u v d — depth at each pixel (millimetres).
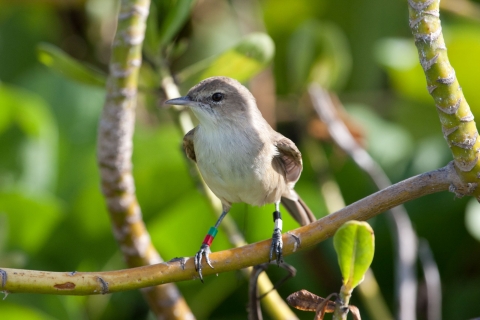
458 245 10570
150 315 10039
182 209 9734
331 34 12023
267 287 7797
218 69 8500
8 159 10859
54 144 11164
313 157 11492
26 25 13750
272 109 12453
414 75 11719
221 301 10398
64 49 14117
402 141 11867
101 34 14328
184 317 7672
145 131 12023
